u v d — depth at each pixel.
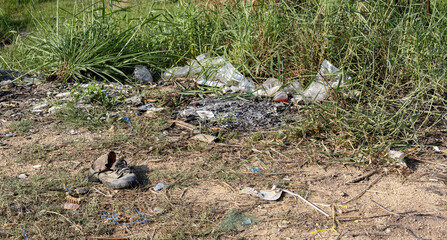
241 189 3.18
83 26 6.16
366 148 3.82
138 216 2.81
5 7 12.39
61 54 5.86
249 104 4.91
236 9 6.48
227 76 5.55
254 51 5.70
